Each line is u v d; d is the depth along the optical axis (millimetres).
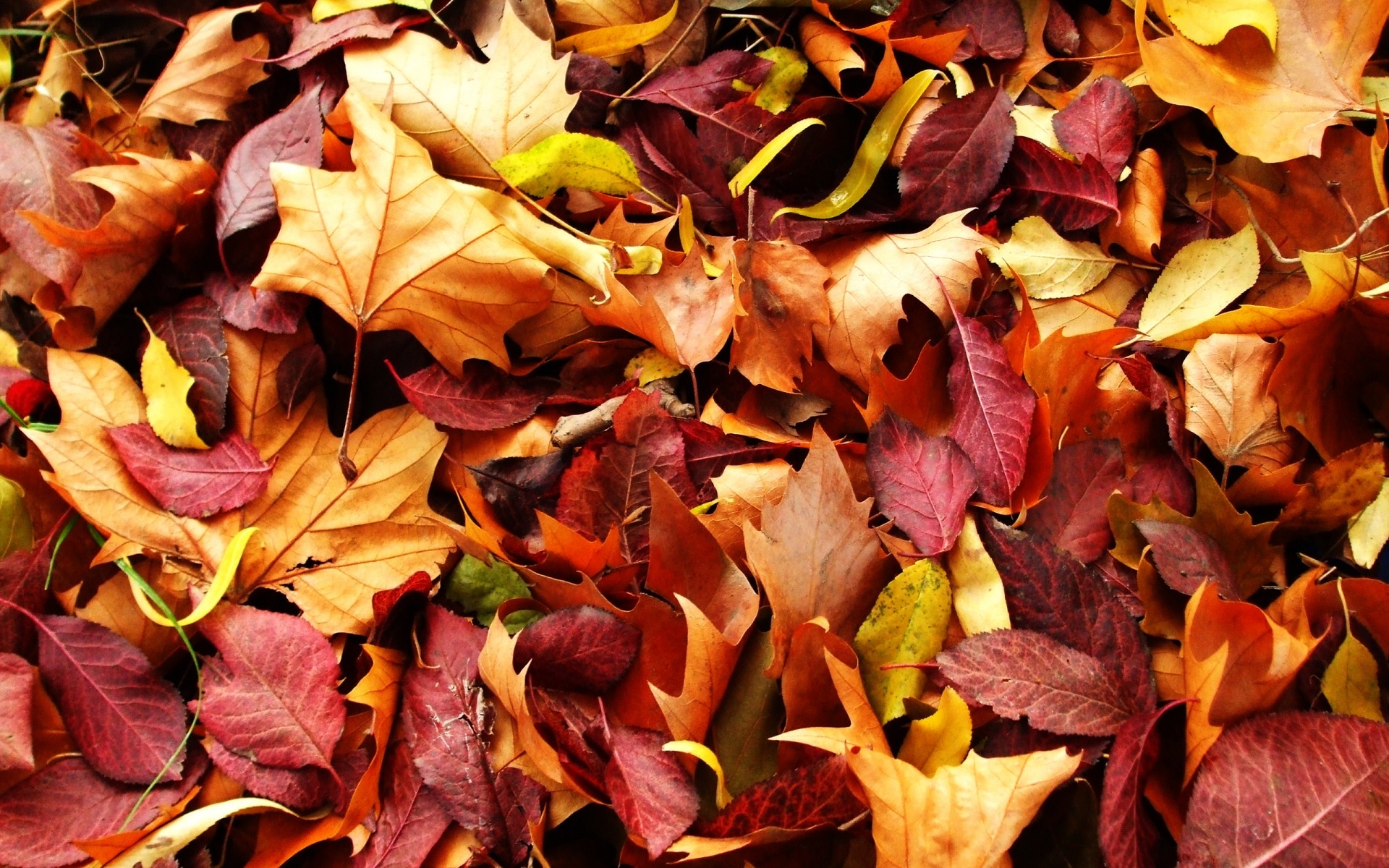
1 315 1161
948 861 1018
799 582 1067
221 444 1110
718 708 1071
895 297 1115
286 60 1146
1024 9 1174
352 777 1071
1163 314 1121
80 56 1190
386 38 1139
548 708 1059
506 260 1096
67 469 1094
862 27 1163
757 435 1107
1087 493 1101
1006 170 1146
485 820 1056
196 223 1136
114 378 1110
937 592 1073
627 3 1168
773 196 1152
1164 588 1079
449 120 1128
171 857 1052
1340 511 1090
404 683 1080
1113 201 1126
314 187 1094
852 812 1043
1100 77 1146
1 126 1143
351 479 1108
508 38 1128
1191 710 1047
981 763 1022
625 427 1095
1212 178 1144
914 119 1144
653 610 1072
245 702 1072
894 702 1065
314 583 1098
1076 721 1046
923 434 1097
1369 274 1097
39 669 1082
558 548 1077
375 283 1102
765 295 1113
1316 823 1028
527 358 1133
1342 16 1120
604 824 1069
